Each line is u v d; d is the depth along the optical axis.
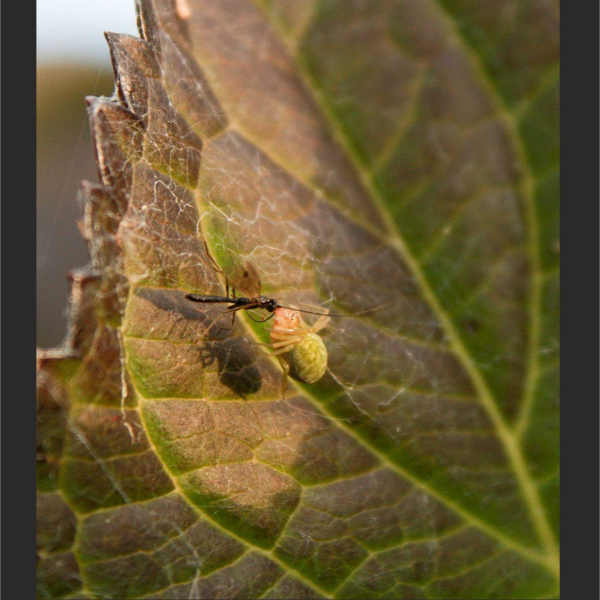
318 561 0.10
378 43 0.10
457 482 0.10
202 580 0.10
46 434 0.10
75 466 0.10
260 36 0.10
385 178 0.10
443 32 0.10
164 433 0.10
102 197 0.10
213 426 0.10
